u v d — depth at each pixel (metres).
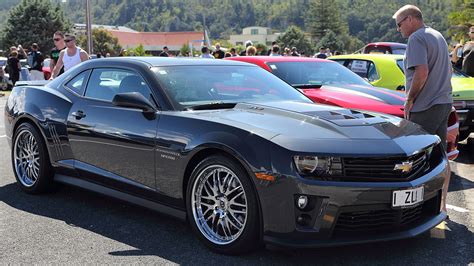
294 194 3.32
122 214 4.59
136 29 176.88
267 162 3.37
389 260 3.63
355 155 3.37
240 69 4.96
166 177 3.96
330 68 7.45
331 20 81.56
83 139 4.62
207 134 3.70
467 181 6.14
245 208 3.53
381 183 3.39
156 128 4.03
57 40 9.19
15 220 4.42
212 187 3.75
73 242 3.93
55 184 5.18
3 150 7.46
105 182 4.51
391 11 132.38
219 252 3.69
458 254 3.77
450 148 5.80
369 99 6.29
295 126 3.65
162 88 4.23
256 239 3.54
